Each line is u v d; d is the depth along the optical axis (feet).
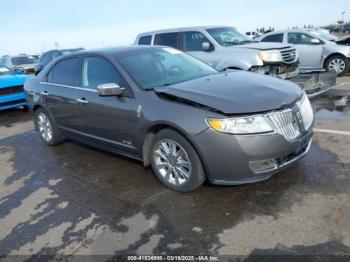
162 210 10.79
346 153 13.76
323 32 42.04
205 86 11.92
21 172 15.28
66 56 16.66
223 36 28.25
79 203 11.80
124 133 13.07
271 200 10.71
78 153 17.03
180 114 10.84
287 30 35.96
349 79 32.35
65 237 9.91
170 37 29.89
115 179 13.43
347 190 10.87
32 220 11.03
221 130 10.03
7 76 28.14
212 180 10.89
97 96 13.96
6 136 21.95
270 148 10.11
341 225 9.15
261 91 11.23
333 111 20.86
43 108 18.07
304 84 22.44
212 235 9.30
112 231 9.95
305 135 11.12
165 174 12.19
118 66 13.43
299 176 12.09
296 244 8.61
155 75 13.38
